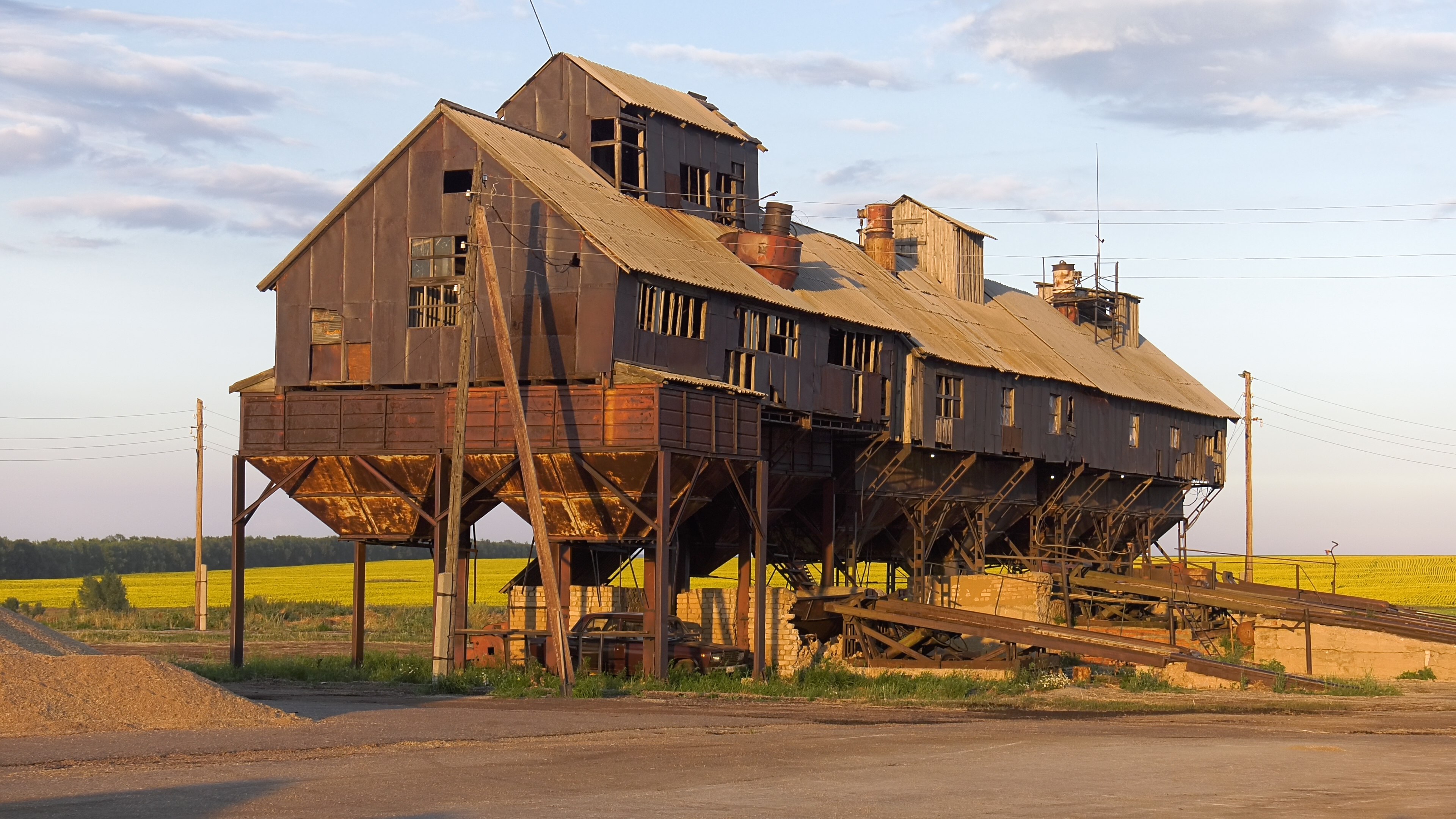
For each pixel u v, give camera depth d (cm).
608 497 3625
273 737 2223
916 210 6253
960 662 3994
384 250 3950
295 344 4025
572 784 1783
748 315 4134
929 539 5447
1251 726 2839
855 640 4191
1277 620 4669
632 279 3691
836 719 2811
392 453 3791
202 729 2319
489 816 1534
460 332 3712
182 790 1680
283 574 13325
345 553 19338
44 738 2158
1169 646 3925
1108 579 5209
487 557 18888
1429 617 5238
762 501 3869
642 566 7856
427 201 3916
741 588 4225
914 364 4931
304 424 3919
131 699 2384
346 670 3850
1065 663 4150
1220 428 7456
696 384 3669
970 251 6288
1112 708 3256
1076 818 1578
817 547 4997
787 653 4156
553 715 2741
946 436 5075
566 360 3653
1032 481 5984
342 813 1539
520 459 3503
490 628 4141
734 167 4888
